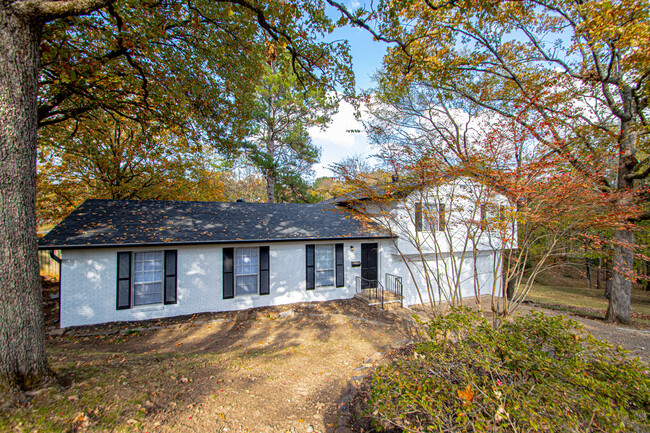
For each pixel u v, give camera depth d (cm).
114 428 327
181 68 920
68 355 558
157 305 967
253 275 1121
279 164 2114
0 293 337
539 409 241
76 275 870
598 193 655
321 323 937
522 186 596
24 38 357
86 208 1068
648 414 247
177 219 1112
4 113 342
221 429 360
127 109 989
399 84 1116
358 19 610
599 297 1773
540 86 1015
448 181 753
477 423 224
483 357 304
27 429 293
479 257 1526
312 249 1219
